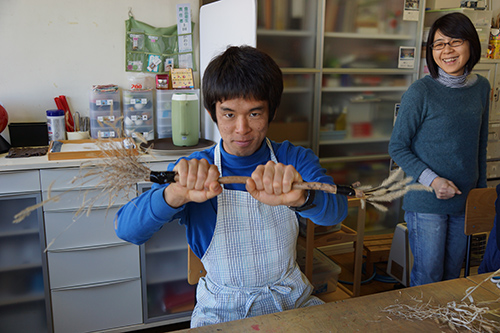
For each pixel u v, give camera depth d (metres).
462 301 1.07
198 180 0.84
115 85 2.56
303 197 0.90
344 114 2.84
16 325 2.14
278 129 2.62
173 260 2.33
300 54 2.59
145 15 2.58
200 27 2.63
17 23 2.34
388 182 0.90
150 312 2.34
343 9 2.67
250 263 1.13
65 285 2.14
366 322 0.97
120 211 1.06
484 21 2.99
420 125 1.97
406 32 2.88
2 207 2.00
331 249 3.23
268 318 0.99
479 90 1.96
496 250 1.51
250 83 0.93
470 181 1.94
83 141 2.33
